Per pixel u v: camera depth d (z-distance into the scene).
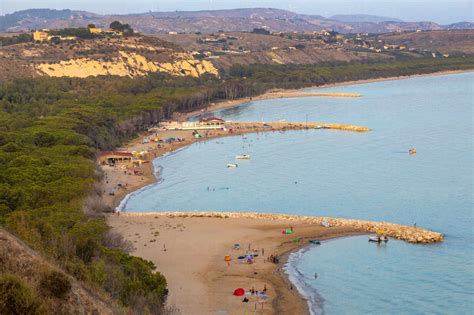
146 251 144.00
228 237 154.00
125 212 182.88
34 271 68.31
